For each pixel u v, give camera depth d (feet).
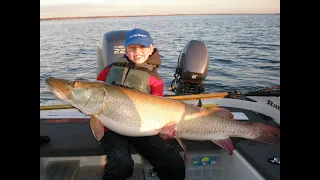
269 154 9.13
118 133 9.25
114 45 14.70
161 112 9.21
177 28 61.77
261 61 36.96
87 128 10.94
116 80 9.77
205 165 9.91
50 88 9.03
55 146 9.53
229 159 9.79
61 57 36.96
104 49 14.83
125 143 9.10
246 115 12.31
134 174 9.67
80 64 34.14
